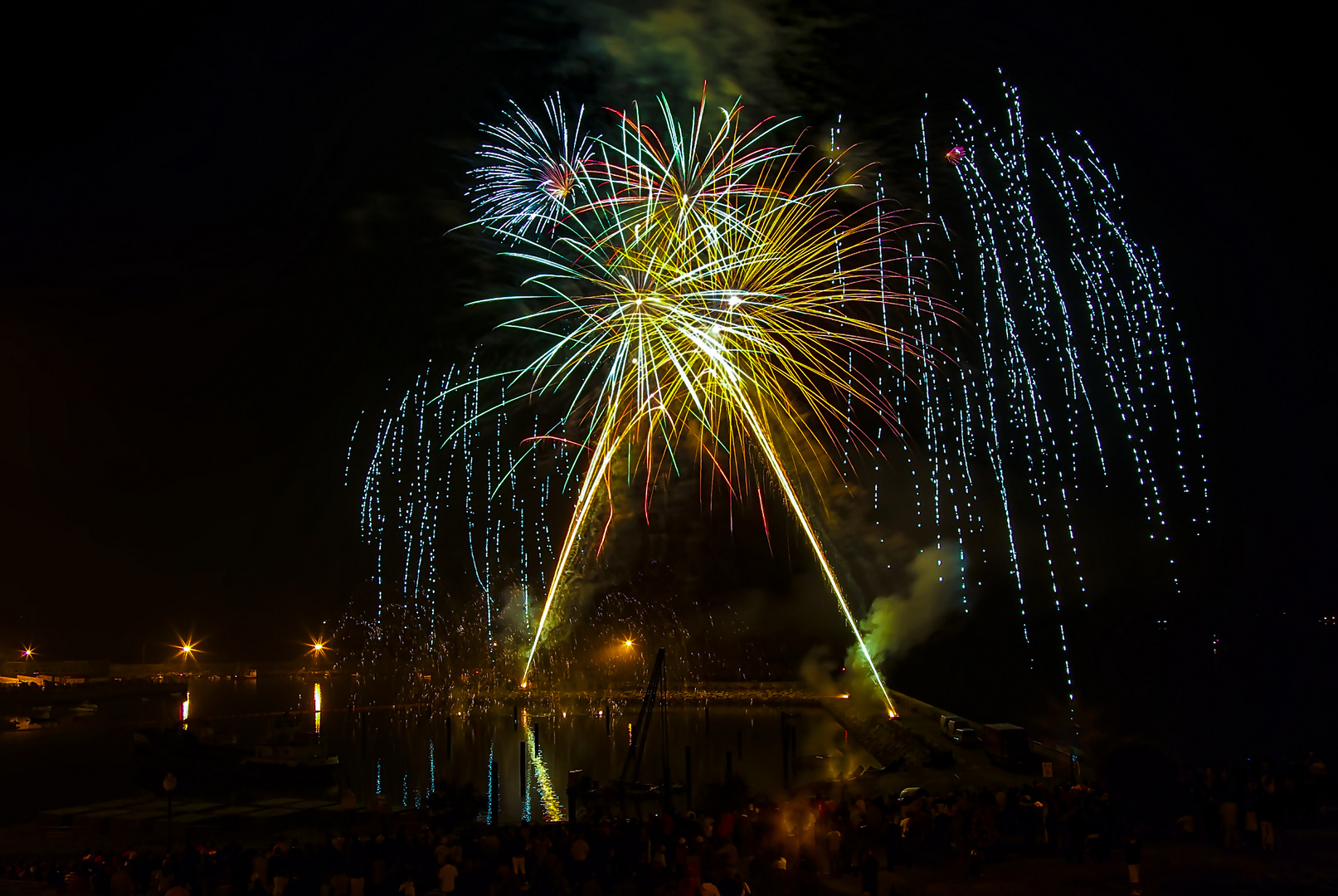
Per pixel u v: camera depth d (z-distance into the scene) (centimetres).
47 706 8706
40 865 2803
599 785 4594
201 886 2380
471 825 3472
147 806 4238
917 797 2656
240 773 5044
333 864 2347
